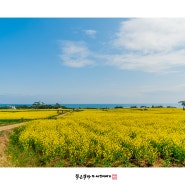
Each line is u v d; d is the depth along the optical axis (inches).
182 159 697.6
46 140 825.5
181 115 2337.6
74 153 694.5
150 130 1111.6
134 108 4431.6
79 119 1915.6
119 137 900.0
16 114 2810.0
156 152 740.0
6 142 964.0
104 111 3577.8
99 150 697.6
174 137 868.0
